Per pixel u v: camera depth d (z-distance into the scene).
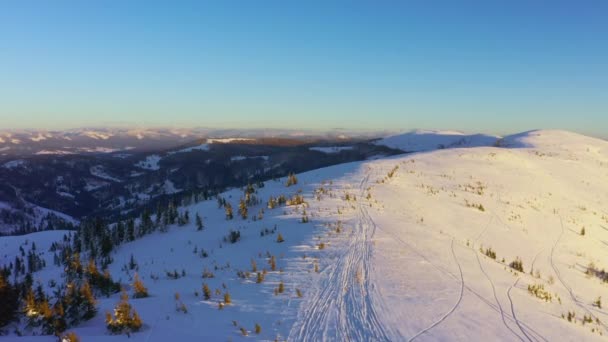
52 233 98.88
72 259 37.22
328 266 22.70
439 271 22.14
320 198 43.34
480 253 28.03
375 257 24.03
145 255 37.62
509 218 41.50
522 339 14.78
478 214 41.03
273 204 44.75
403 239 28.28
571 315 18.56
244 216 43.06
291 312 16.64
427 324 15.53
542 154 85.44
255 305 17.53
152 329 14.91
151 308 17.47
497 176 60.03
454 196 47.00
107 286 22.14
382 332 14.80
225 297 17.92
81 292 17.06
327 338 14.34
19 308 16.06
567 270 29.36
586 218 47.81
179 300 18.55
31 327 15.21
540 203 50.06
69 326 15.42
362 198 42.06
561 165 75.56
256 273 22.58
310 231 31.00
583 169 75.75
